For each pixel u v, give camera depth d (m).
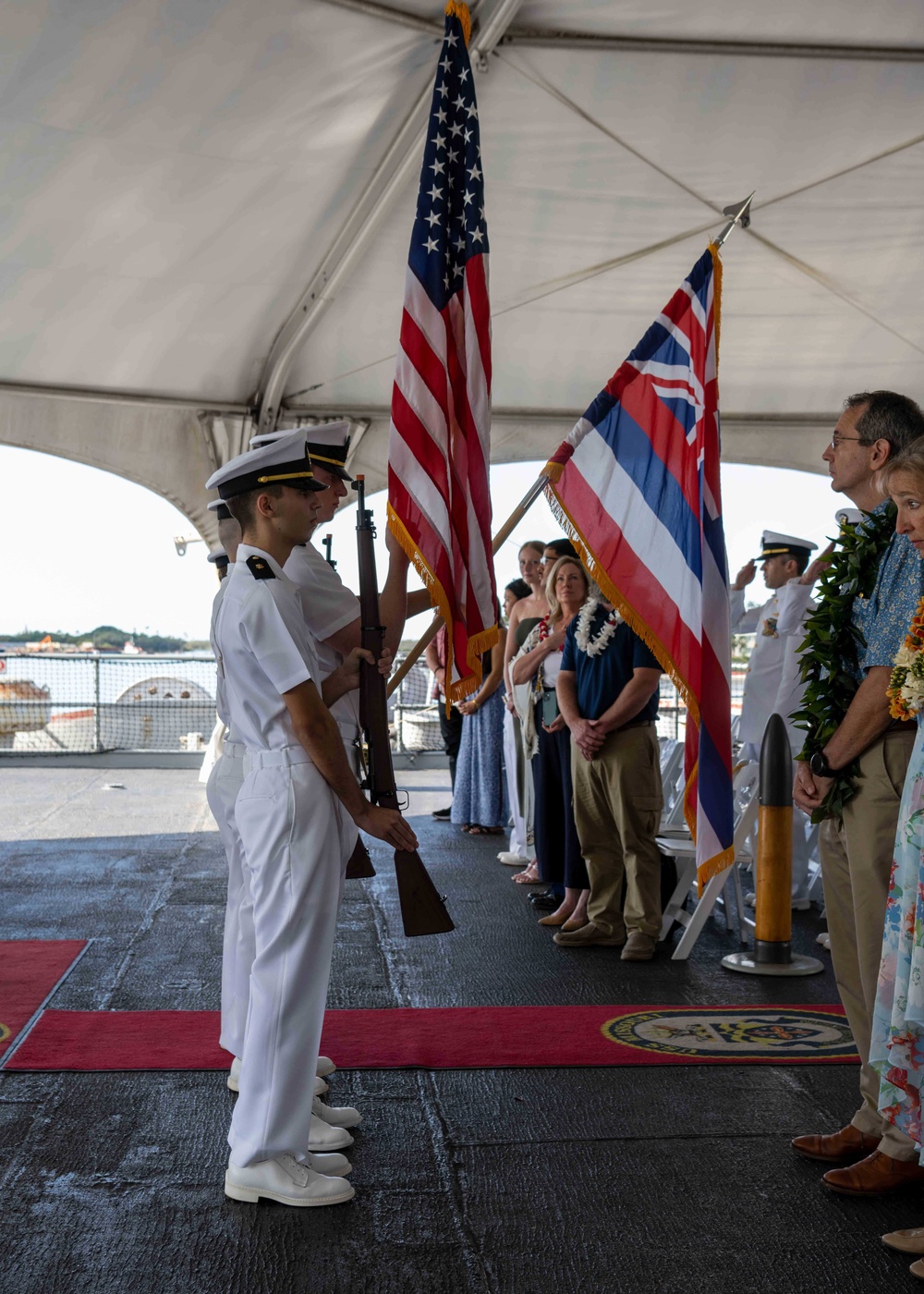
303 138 7.07
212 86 6.35
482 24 6.36
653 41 6.57
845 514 4.92
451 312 4.01
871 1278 2.44
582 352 10.57
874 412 2.96
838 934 3.02
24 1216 2.67
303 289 9.09
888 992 2.61
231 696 2.87
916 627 2.56
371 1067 3.70
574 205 8.33
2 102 6.04
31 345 9.04
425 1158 3.02
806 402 11.48
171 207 7.46
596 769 5.22
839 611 2.90
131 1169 2.92
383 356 10.31
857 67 6.81
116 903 6.15
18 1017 4.14
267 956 2.76
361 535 3.06
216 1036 3.93
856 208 8.34
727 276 9.32
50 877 6.86
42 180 6.81
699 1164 2.99
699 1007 4.39
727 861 4.23
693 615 4.34
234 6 5.79
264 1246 2.55
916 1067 2.54
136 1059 3.70
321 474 3.34
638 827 5.12
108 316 8.77
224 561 3.87
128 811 9.83
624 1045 3.92
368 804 2.84
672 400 4.46
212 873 7.04
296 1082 2.75
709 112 7.24
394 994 4.57
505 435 11.48
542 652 5.91
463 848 8.17
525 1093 3.48
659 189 8.11
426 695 14.39
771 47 6.64
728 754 4.27
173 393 10.26
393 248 8.77
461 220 4.07
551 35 6.50
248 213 7.76
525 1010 4.33
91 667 14.70
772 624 6.37
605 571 4.43
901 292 9.51
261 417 10.52
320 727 2.72
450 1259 2.51
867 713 2.77
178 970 4.82
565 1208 2.74
